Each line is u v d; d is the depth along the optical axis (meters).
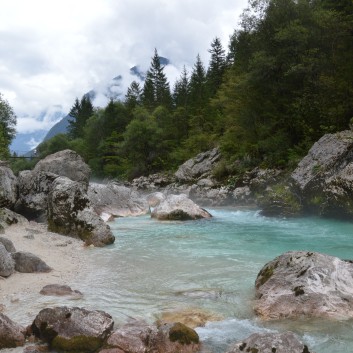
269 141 30.20
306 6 29.78
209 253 11.03
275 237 13.69
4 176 16.39
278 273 7.00
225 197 28.17
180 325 5.21
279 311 6.23
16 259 8.64
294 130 29.81
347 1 30.56
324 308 6.15
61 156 23.12
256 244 12.38
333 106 26.66
